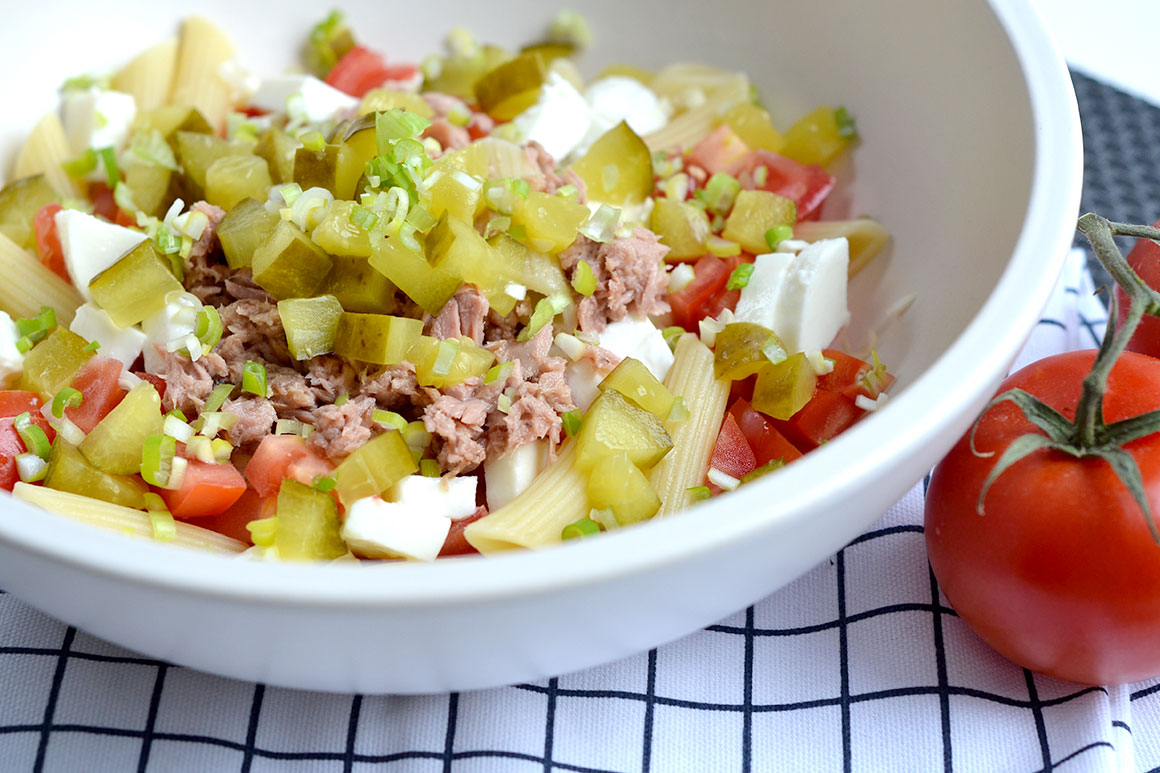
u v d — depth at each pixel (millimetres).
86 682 455
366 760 448
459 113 545
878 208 520
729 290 506
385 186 473
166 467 452
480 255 463
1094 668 449
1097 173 566
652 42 565
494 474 466
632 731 452
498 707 453
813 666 462
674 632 429
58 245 511
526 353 472
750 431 484
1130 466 427
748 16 547
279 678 427
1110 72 646
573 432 466
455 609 386
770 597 472
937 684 458
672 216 514
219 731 450
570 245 482
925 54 500
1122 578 433
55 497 443
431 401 464
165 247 483
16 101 539
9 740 447
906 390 413
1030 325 421
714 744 452
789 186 529
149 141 531
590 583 387
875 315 504
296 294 468
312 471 455
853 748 451
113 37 555
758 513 394
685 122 549
